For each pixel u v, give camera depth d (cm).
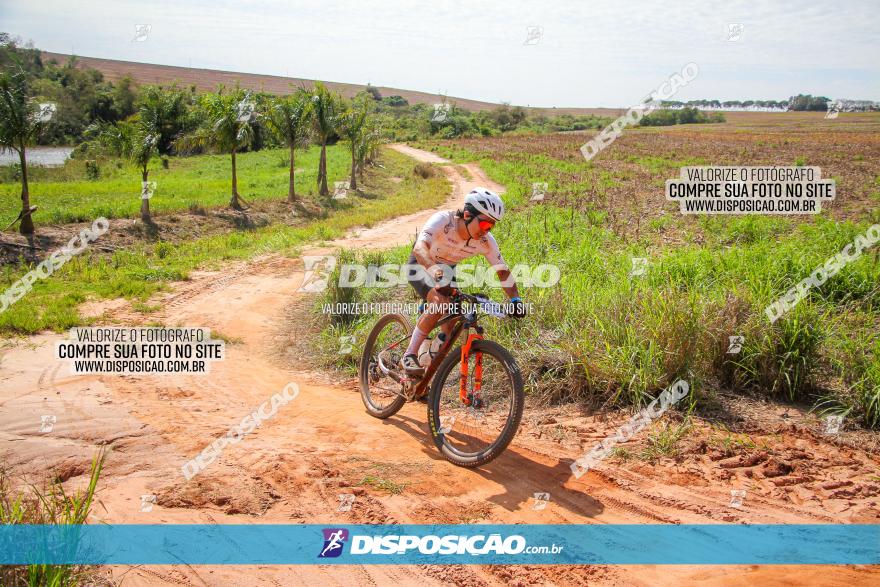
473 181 3591
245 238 1680
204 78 12012
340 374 656
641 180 2748
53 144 6291
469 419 497
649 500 360
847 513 338
